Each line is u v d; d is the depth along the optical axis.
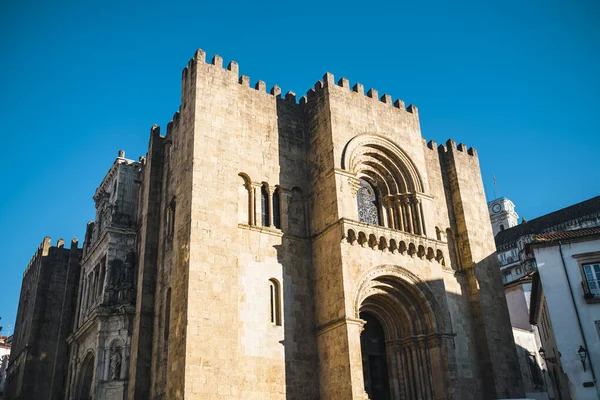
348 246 36.19
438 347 37.78
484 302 44.75
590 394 38.16
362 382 32.88
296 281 36.88
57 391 51.62
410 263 38.88
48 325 57.62
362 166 41.75
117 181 50.47
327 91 41.06
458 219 47.84
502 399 39.34
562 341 39.97
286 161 40.56
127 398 38.41
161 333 37.31
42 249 60.78
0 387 92.00
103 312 42.56
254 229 36.69
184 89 40.12
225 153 37.25
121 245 47.19
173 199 39.62
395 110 44.56
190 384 30.14
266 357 33.72
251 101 40.78
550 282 41.75
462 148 51.50
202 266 33.22
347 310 34.28
